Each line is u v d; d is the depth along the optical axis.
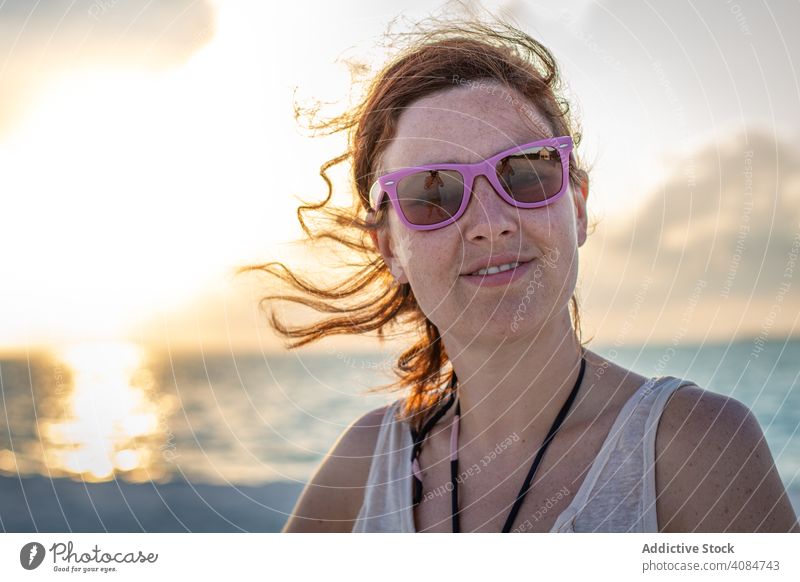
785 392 8.65
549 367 1.38
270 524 5.76
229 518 5.89
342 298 2.04
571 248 1.33
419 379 1.68
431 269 1.34
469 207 1.30
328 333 2.10
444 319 1.36
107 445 7.39
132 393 8.89
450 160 1.32
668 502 1.28
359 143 1.62
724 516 1.25
